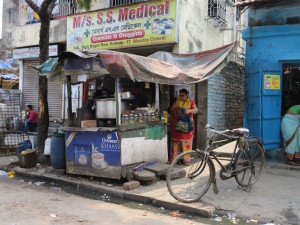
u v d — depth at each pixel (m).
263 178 6.11
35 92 12.94
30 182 6.04
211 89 9.08
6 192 5.27
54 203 4.75
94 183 5.72
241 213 4.37
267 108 7.28
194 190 5.14
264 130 7.27
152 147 6.32
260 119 7.25
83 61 5.62
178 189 5.24
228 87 10.58
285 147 7.12
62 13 11.66
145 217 4.27
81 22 10.19
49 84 12.27
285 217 4.24
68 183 5.93
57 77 6.24
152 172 5.84
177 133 6.93
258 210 4.47
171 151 7.18
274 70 7.32
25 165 6.93
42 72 6.18
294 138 6.94
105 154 5.63
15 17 21.45
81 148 5.94
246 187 5.32
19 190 5.46
